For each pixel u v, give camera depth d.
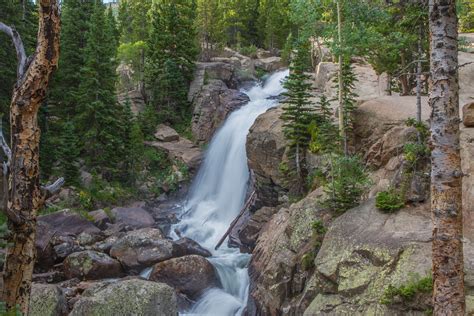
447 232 6.58
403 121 17.83
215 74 41.69
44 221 21.66
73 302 14.84
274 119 23.55
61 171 26.70
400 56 23.78
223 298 16.22
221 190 29.53
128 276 18.09
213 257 19.80
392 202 12.16
